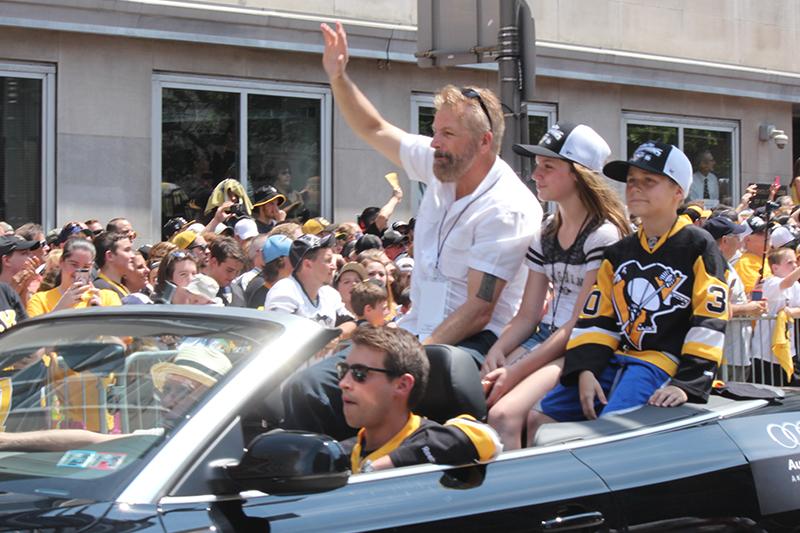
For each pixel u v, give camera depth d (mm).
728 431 4504
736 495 4277
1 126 12773
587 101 17203
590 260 5406
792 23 19516
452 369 4266
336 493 3426
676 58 17984
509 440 4906
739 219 14164
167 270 7879
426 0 8867
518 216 5547
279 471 3174
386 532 3346
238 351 3633
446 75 15727
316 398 4105
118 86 13367
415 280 5859
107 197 13344
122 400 3557
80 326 4055
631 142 17734
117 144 13391
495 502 3654
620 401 4887
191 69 13836
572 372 5055
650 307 5039
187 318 3916
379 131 6160
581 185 5453
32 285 8531
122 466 3250
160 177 13695
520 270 5832
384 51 15008
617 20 17391
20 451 3500
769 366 9828
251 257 9258
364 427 4023
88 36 13164
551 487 3822
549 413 5055
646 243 5148
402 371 3961
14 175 12883
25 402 3746
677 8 18078
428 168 5930
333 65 6113
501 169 5668
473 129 5508
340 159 14953
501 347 5441
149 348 3729
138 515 3037
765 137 19219
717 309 4941
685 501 4109
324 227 11664
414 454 3770
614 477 3992
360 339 4000
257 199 13016
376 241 10414
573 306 5531
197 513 3107
